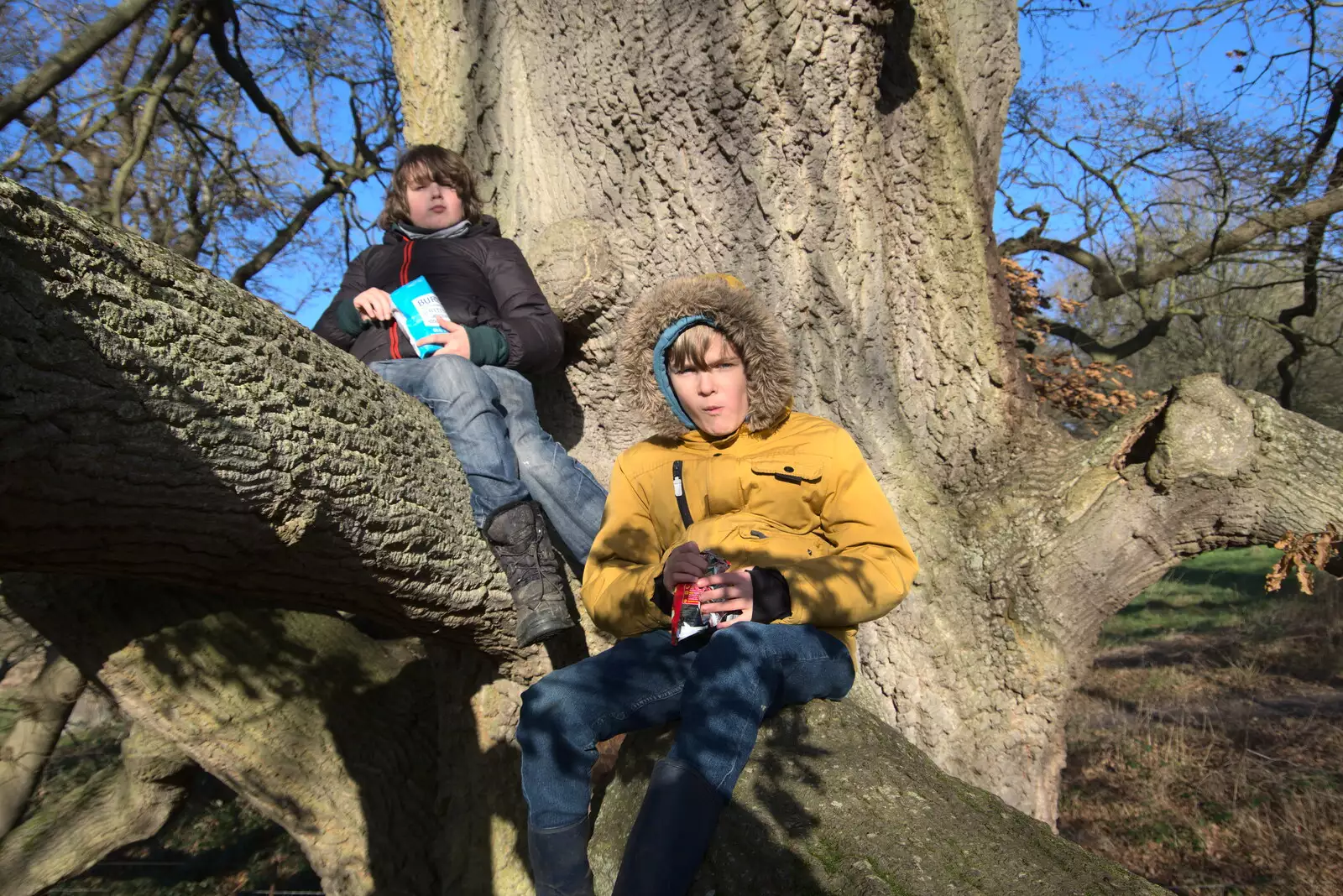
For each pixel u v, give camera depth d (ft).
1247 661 34.17
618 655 6.42
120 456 5.26
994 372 13.24
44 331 4.68
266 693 12.15
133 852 25.05
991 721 12.75
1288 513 12.01
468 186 10.83
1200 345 56.13
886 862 4.73
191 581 6.88
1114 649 41.19
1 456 4.62
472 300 10.17
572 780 5.95
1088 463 13.10
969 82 15.52
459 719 12.09
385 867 12.35
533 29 12.93
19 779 14.07
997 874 4.64
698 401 6.86
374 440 7.66
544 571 8.87
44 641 14.60
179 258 5.90
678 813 4.97
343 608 8.59
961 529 13.16
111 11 20.59
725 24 11.25
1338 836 18.74
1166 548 12.82
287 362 6.67
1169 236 42.55
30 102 19.99
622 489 7.18
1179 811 21.12
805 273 12.29
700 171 12.17
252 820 26.91
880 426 13.09
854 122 11.85
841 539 6.64
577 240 12.36
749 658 5.61
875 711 13.08
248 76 30.27
